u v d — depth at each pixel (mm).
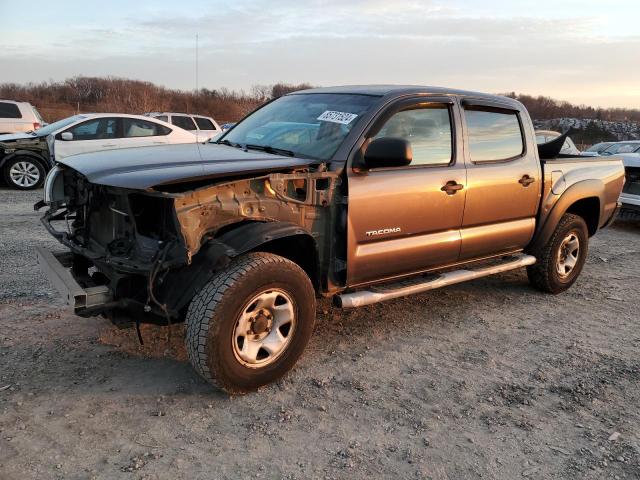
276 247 3717
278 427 3096
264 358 3438
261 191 3426
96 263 3410
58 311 4535
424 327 4676
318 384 3592
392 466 2809
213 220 3225
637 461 2928
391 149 3568
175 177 3027
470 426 3203
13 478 2568
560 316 5105
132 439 2916
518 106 5105
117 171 3266
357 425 3158
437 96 4367
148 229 3299
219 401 3326
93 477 2609
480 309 5191
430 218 4234
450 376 3803
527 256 5320
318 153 3863
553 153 6441
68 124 11641
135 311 3279
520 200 4957
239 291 3182
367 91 4312
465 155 4508
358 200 3764
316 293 3848
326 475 2715
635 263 7359
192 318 3150
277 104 4863
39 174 11922
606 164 5992
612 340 4586
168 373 3625
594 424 3275
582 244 5766
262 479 2666
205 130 18500
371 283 4086
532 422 3271
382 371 3828
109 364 3703
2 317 4367
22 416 3061
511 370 3941
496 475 2781
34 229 7562
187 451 2842
